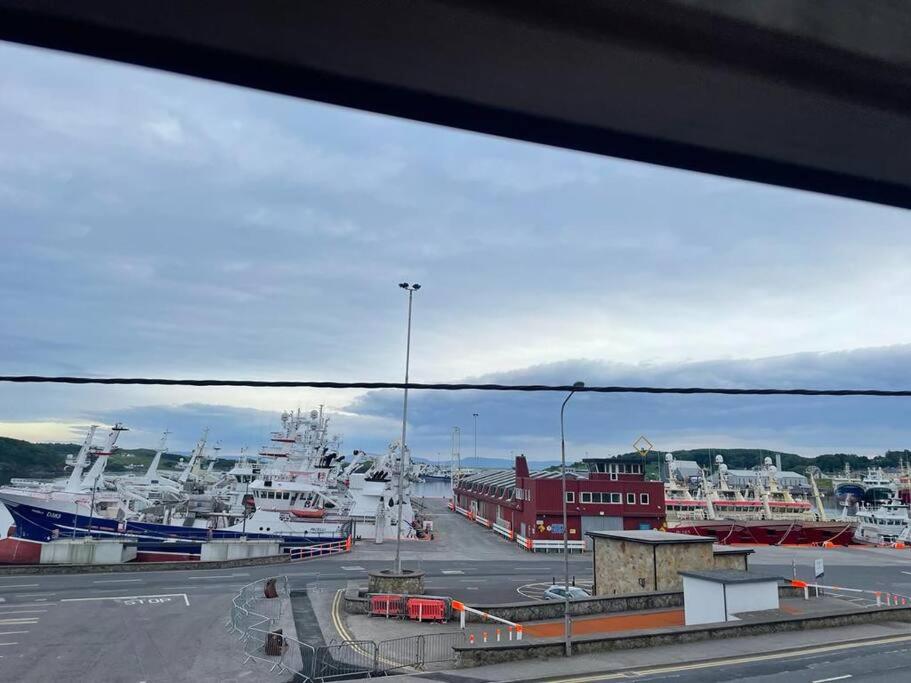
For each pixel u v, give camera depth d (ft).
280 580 108.88
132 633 72.95
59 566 113.70
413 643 70.33
